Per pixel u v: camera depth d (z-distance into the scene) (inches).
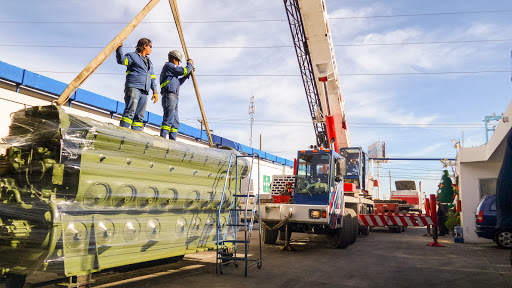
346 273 268.8
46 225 150.9
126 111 227.1
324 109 634.2
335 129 655.8
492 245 475.5
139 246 193.6
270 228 406.0
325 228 395.5
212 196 253.0
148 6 200.4
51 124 159.8
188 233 232.4
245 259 254.1
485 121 646.5
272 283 232.2
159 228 208.1
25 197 154.6
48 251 149.5
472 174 531.2
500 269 291.7
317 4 540.7
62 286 173.5
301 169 412.2
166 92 268.5
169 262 268.8
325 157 406.0
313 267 291.1
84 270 164.1
